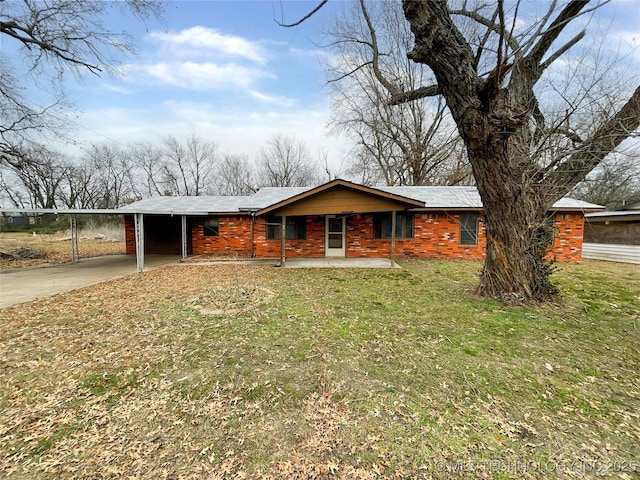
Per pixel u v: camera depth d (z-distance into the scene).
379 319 4.75
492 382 2.94
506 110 4.48
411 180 22.02
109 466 1.96
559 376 3.04
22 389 2.87
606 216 11.57
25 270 10.04
